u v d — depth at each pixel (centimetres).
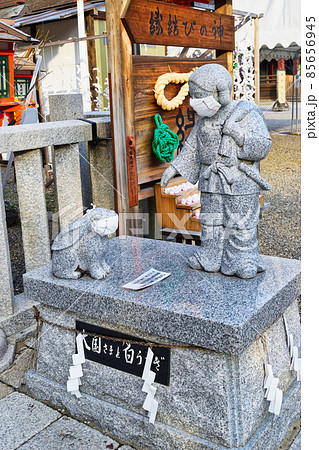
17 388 273
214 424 204
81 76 708
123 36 312
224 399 201
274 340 232
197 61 390
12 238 538
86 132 340
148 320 215
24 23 869
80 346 243
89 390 246
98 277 247
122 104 320
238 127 225
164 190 373
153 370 220
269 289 226
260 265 243
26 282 259
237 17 443
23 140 299
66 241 246
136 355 225
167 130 362
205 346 200
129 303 219
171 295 222
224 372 200
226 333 193
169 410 218
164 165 375
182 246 298
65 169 339
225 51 421
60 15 805
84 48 701
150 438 222
